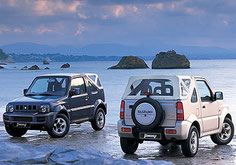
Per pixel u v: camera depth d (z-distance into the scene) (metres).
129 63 159.00
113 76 88.81
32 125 10.78
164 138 7.77
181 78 8.02
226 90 40.12
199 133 8.38
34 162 5.04
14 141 10.38
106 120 18.47
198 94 8.56
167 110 7.76
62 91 11.66
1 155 5.17
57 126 11.06
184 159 7.70
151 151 8.75
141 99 7.70
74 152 5.39
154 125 7.57
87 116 12.29
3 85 58.50
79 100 11.98
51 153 5.37
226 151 8.67
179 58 155.88
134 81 8.23
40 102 10.95
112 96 35.56
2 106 25.56
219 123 9.27
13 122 10.98
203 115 8.63
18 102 11.11
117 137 10.96
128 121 8.06
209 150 8.84
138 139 7.97
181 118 7.70
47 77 12.12
